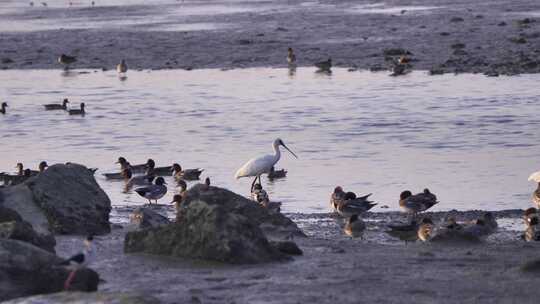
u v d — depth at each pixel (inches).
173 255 820.6
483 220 986.1
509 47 2805.1
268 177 1429.6
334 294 683.4
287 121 1923.0
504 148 1581.0
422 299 666.2
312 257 832.3
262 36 3378.4
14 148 1743.4
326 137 1740.9
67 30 3887.8
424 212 1157.1
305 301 665.0
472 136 1691.7
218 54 3004.4
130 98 2309.3
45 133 1895.9
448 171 1417.3
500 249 873.5
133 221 1021.2
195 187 1036.5
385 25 3582.7
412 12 4126.5
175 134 1835.6
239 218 818.2
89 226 991.0
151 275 757.9
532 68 2458.2
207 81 2534.5
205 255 803.4
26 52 3243.1
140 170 1497.3
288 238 959.6
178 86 2469.2
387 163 1494.8
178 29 3754.9
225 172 1485.0
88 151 1699.1
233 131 1844.2
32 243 789.2
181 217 832.9
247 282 727.1
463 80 2345.0
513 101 2032.5
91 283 685.3
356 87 2325.3
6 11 5280.5
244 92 2326.5
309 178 1412.4
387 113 1958.7
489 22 3526.1
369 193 1290.6
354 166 1482.5
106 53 3147.1
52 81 2647.6
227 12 4621.1
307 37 3309.5
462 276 737.0
